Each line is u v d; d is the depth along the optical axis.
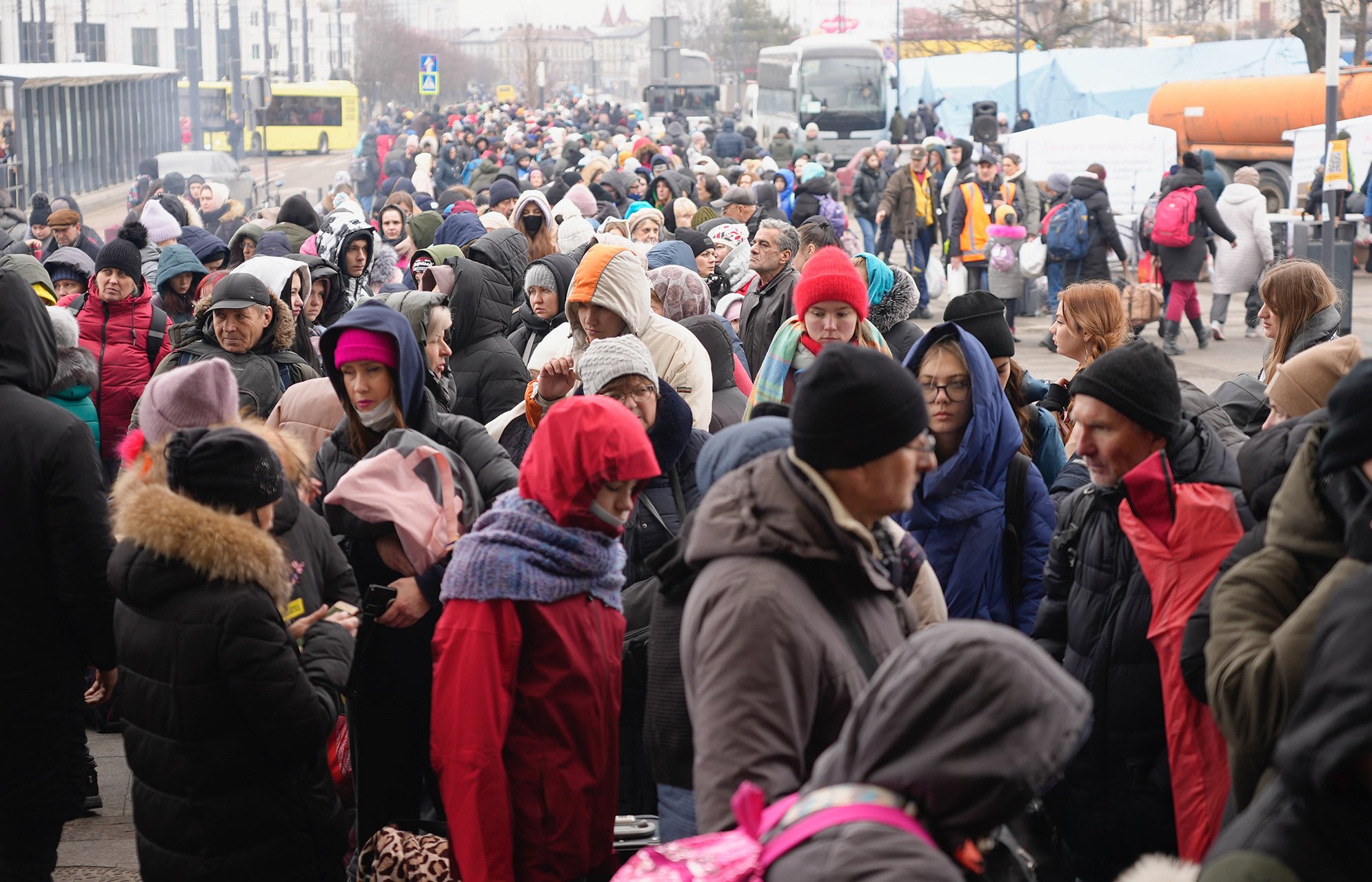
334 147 66.50
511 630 3.37
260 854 3.30
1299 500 2.71
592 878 3.60
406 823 3.76
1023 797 1.75
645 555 4.27
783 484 2.48
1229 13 64.25
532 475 3.48
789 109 42.97
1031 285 17.73
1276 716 2.48
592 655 3.47
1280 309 4.86
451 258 6.95
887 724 1.79
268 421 4.76
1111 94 37.19
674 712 2.97
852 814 1.79
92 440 3.96
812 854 1.78
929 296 18.59
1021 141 20.09
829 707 2.40
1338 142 14.66
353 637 3.57
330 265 7.58
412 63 95.69
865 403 2.40
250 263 6.45
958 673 1.76
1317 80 24.41
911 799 1.79
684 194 16.45
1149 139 19.61
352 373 4.13
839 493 2.47
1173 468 3.40
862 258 6.60
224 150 54.47
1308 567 2.70
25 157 27.19
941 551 3.99
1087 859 3.52
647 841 3.77
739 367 6.47
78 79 30.31
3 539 3.81
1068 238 15.45
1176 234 14.64
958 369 3.99
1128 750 3.41
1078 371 3.61
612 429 3.42
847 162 39.94
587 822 3.47
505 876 3.36
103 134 32.88
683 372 5.65
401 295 5.72
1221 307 15.64
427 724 4.11
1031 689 1.75
